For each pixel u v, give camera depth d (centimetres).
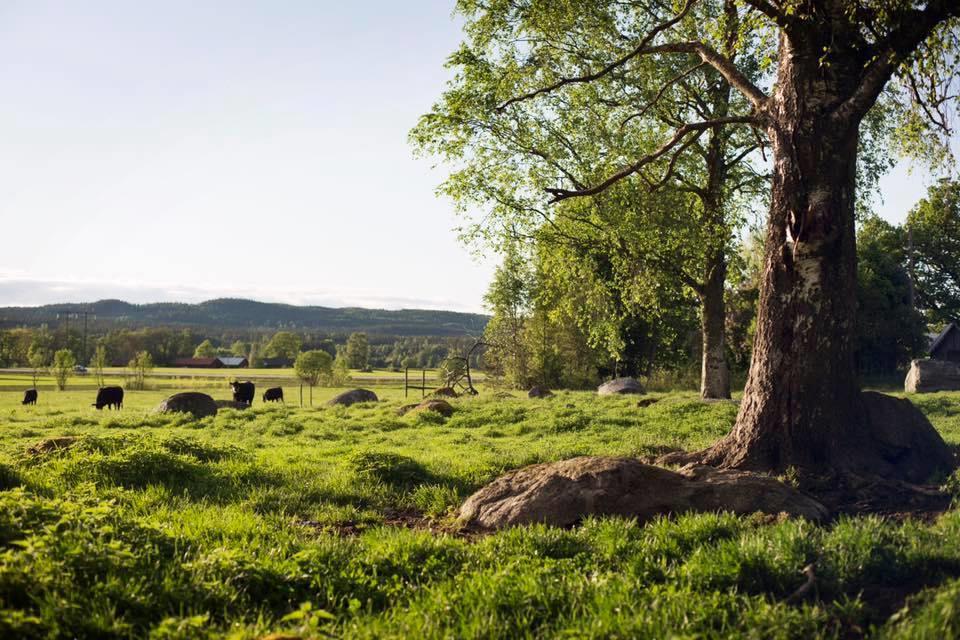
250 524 735
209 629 435
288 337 17888
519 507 866
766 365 1093
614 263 2755
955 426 1802
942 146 1450
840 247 1077
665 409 2192
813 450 1048
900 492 940
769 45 1225
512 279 6241
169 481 1056
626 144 2444
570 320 5712
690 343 5566
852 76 1084
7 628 400
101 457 1099
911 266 6469
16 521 546
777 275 1098
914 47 1066
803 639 436
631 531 723
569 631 437
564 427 1977
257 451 1603
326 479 1143
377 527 817
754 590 538
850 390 1077
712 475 896
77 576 480
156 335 17488
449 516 934
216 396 6012
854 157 1102
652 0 2336
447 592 522
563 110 2455
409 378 9625
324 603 528
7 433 2088
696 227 2544
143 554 548
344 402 3550
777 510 824
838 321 1071
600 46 2292
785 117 1108
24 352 14512
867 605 495
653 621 449
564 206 2600
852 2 1037
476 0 2144
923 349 6131
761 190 2725
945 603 430
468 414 2353
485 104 2200
